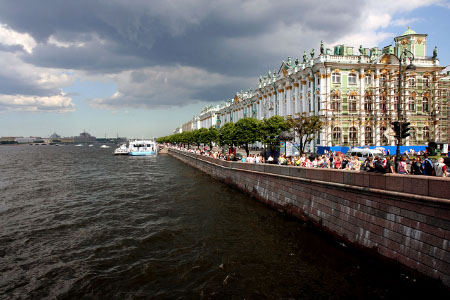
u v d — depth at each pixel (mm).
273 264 12742
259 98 71938
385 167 12438
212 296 10492
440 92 47812
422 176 10148
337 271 11820
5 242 16281
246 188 27281
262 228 17375
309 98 48469
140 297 10578
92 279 11969
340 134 44906
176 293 10766
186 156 65375
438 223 9516
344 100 44938
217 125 120062
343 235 14141
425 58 48562
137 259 13758
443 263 9273
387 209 11570
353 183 13461
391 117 45688
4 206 24719
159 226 18531
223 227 17891
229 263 13000
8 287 11500
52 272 12672
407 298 9773
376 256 12023
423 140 47781
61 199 27375
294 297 10242
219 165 36094
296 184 18672
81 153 134750
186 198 26438
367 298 9953
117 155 107750
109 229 18219
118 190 31578
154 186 33500
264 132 36625
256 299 10219
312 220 16844
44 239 16703
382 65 45438
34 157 101062
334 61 44656
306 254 13531
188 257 13781
